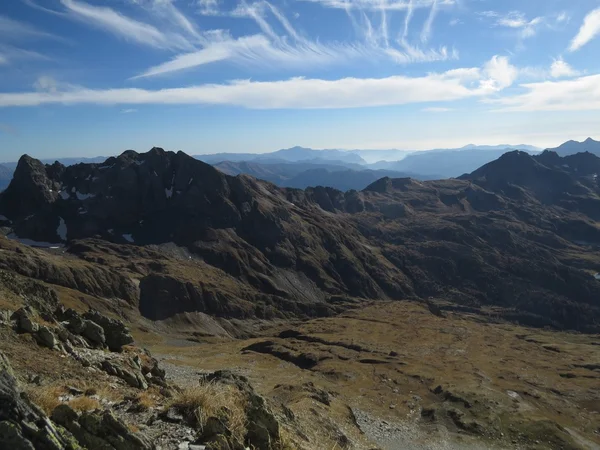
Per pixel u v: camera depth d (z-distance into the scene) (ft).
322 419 164.76
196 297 623.36
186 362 332.80
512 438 224.94
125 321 511.40
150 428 46.32
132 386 75.82
